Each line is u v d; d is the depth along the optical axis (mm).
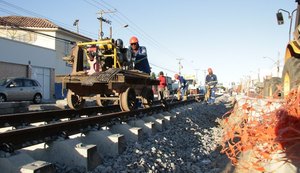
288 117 4668
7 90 19078
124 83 8633
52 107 11609
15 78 20109
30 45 29688
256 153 4957
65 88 8969
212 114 18141
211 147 8594
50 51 32906
